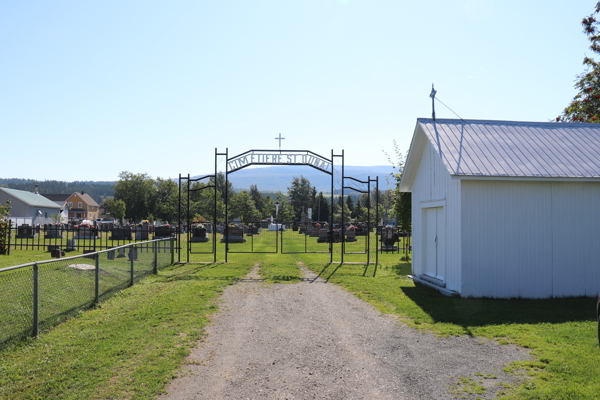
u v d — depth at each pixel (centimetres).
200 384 522
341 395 496
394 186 2320
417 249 1376
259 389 511
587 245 1105
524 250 1082
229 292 1116
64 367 561
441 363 598
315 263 1762
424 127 1248
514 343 685
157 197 9362
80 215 11031
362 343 693
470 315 877
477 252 1070
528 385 510
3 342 635
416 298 1062
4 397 477
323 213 7850
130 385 508
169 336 701
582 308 952
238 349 657
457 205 1088
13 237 3184
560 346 658
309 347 671
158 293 1077
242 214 6366
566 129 1316
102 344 654
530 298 1075
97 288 941
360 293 1115
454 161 1080
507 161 1101
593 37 2677
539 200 1091
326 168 1706
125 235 2875
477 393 495
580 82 2798
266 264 1708
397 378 546
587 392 483
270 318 852
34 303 694
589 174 1065
